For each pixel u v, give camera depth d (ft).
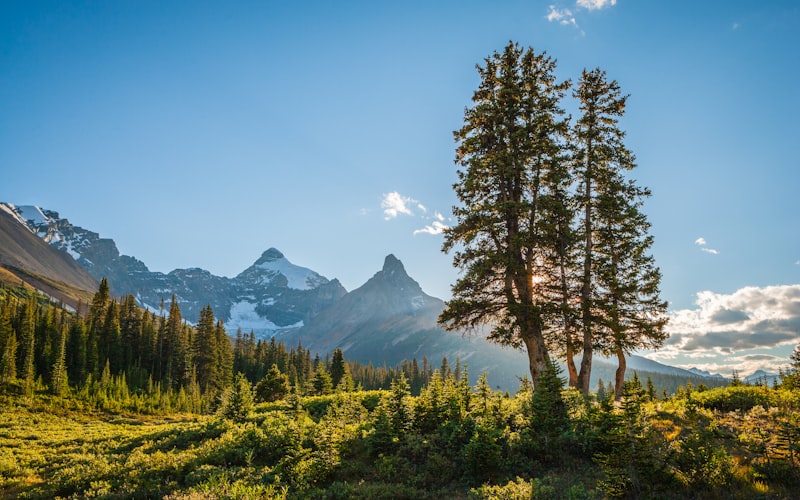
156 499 42.55
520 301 65.46
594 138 81.87
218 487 39.40
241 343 379.76
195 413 221.87
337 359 243.40
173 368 285.43
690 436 34.55
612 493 30.99
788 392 58.95
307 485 40.27
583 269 75.82
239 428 63.52
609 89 83.15
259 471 44.93
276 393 151.23
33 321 251.80
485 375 54.54
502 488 34.83
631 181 82.12
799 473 31.14
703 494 30.22
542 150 68.13
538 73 73.46
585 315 69.67
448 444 45.11
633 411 33.91
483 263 64.18
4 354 201.87
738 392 60.54
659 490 31.27
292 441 49.55
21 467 65.98
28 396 184.75
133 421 170.81
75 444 87.30
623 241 82.99
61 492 49.11
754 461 34.09
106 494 44.14
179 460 51.55
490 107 70.18
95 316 302.04
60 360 206.18
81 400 196.85
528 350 64.64
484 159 67.97
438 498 36.88
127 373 258.98
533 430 43.21
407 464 43.29
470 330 69.77
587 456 40.63
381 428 47.52
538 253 69.15
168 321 320.09
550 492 33.06
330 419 53.36
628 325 76.84
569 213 65.82
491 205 66.23
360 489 38.60
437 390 55.11
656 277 81.10
